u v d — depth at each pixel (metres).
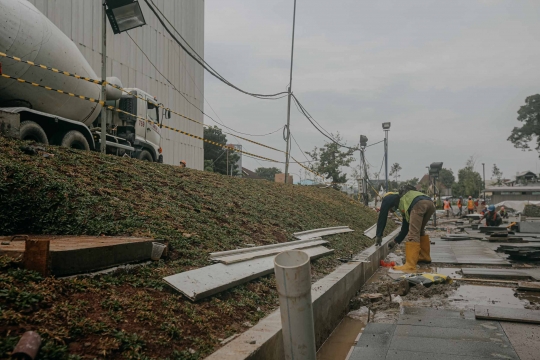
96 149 13.02
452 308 6.35
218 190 9.49
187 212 7.07
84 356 2.79
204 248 5.86
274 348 3.99
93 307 3.45
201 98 33.28
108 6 9.90
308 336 3.12
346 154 35.59
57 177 6.06
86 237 4.90
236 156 49.28
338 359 5.01
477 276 8.70
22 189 5.45
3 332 2.69
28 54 9.61
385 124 25.80
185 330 3.72
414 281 7.81
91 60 20.50
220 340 3.82
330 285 6.02
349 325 6.20
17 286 3.26
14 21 9.22
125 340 3.11
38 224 5.25
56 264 3.67
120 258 4.39
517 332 5.13
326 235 10.20
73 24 19.25
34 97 10.15
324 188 21.62
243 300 4.94
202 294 4.45
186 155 30.62
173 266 4.95
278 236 8.21
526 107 84.56
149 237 5.25
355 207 19.25
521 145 85.69
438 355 4.48
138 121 15.67
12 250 3.70
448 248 13.64
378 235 11.34
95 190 6.24
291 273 3.04
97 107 12.79
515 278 8.44
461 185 76.88
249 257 6.02
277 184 15.23
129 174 7.73
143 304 3.79
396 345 4.82
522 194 57.25
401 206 10.59
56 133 10.95
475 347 4.66
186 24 30.39
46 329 2.85
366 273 8.84
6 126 7.43
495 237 15.36
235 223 7.71
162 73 27.22
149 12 25.56
